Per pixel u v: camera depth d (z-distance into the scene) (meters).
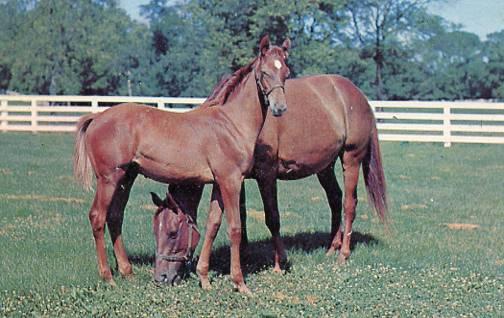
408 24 42.28
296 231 10.07
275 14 34.03
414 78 53.81
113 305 6.30
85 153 6.89
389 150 22.19
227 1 36.19
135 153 6.70
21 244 8.67
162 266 6.98
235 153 6.71
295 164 8.01
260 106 6.75
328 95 8.31
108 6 50.31
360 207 12.48
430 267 7.98
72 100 26.86
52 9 45.44
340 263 8.14
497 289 7.09
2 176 15.20
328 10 37.56
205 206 12.01
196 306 6.37
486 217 11.64
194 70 45.59
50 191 13.36
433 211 12.13
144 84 46.34
